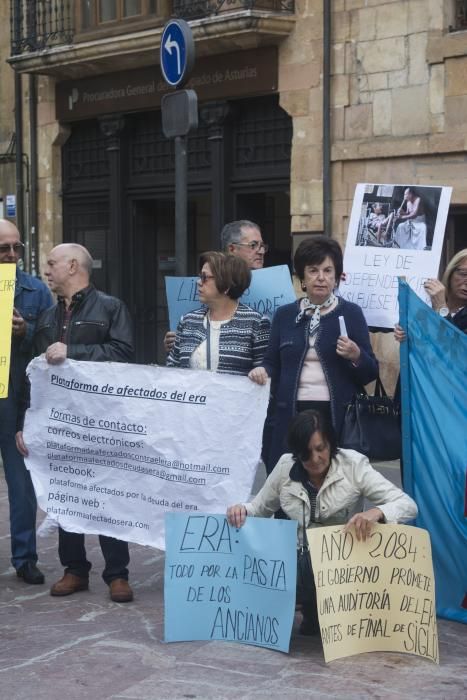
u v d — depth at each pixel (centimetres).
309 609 553
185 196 794
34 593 647
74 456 621
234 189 1380
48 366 618
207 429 588
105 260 1586
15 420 674
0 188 1719
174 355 630
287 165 1312
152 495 604
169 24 805
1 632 576
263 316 621
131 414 604
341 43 1223
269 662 520
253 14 1238
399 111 1178
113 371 607
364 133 1212
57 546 761
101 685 499
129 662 525
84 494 621
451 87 1133
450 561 582
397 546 522
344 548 518
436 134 1148
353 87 1219
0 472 1022
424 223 641
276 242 1401
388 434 562
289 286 657
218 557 547
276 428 582
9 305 630
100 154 1576
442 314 604
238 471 583
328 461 533
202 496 591
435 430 582
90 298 633
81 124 1599
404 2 1165
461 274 607
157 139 1492
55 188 1633
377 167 1207
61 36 1522
